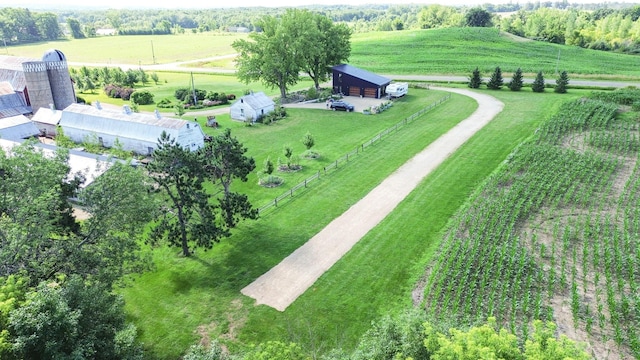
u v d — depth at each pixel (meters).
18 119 64.88
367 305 29.17
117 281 29.58
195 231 33.66
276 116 74.25
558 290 29.27
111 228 30.03
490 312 27.20
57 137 59.16
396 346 19.81
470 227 37.22
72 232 31.45
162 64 155.00
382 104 78.50
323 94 89.12
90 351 20.38
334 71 89.69
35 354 19.59
